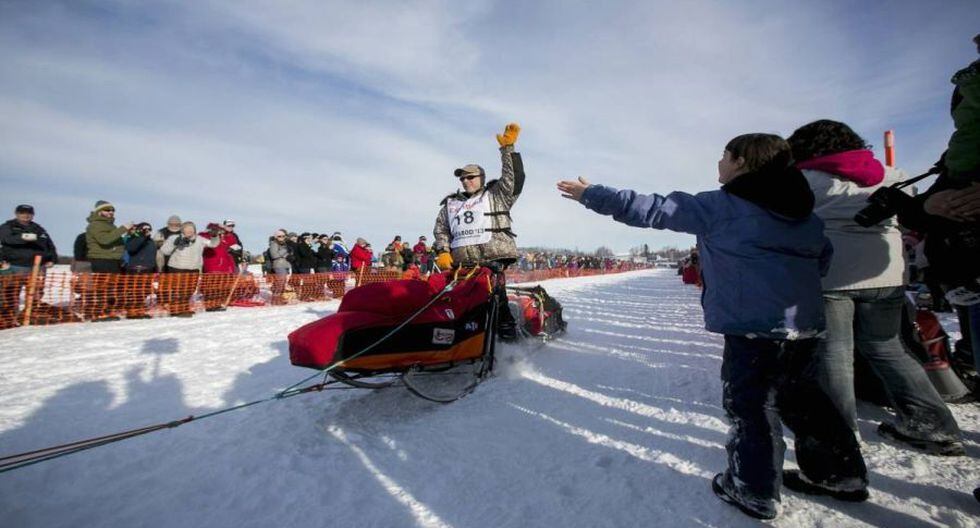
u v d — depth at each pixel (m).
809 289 1.70
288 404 3.02
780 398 1.83
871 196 1.89
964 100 1.47
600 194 1.83
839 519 1.67
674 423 2.60
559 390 3.26
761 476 1.67
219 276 9.07
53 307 6.84
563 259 36.59
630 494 1.88
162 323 6.98
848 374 2.11
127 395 3.29
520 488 1.95
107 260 7.38
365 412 2.85
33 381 3.66
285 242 10.96
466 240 3.74
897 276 2.11
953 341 4.30
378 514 1.78
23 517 1.78
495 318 3.46
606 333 5.71
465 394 3.13
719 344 4.85
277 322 7.16
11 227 6.56
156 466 2.19
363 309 2.74
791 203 1.63
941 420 2.11
